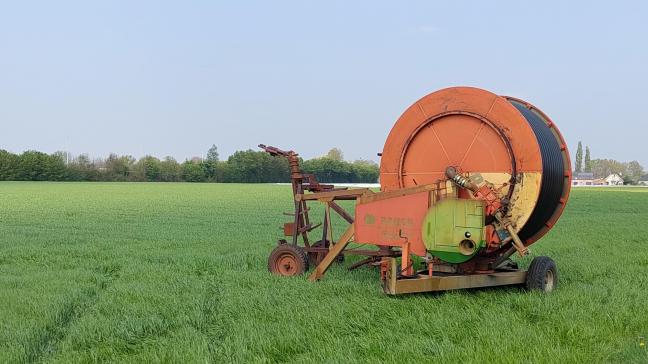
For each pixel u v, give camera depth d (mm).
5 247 17000
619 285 10820
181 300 9539
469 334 7570
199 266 13508
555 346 7070
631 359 6523
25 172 109688
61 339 7629
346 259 14211
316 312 8492
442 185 10234
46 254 15445
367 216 10594
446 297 9539
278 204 42812
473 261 10273
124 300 9523
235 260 14086
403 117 11109
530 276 10211
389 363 6406
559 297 9562
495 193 9828
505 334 7426
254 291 10109
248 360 6582
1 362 6457
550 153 10234
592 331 7598
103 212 33656
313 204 42375
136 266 13406
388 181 11273
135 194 57406
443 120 10719
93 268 13422
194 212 34250
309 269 12555
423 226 9734
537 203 9891
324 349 6875
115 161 124750
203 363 6324
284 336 7336
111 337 7465
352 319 8188
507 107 10047
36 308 8812
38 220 27938
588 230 23625
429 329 7750
